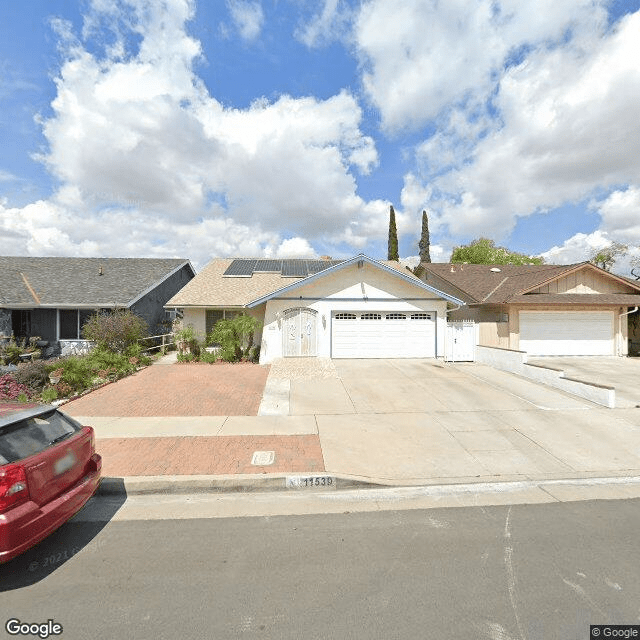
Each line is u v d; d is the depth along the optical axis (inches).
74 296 740.7
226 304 707.4
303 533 165.0
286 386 438.9
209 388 428.8
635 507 188.2
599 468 233.1
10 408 162.4
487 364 574.6
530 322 692.7
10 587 131.6
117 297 744.3
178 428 297.7
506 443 270.2
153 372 518.6
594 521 174.6
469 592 127.6
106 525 172.6
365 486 211.8
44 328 735.1
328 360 591.2
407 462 237.9
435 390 420.5
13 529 128.4
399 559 145.9
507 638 109.0
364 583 132.3
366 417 327.0
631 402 378.0
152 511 185.6
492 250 1482.5
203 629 112.6
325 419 321.1
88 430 177.0
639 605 122.0
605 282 717.3
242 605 122.3
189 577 136.1
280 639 108.7
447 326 606.2
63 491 153.1
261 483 209.2
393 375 498.9
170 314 922.7
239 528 169.5
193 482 206.7
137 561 145.7
